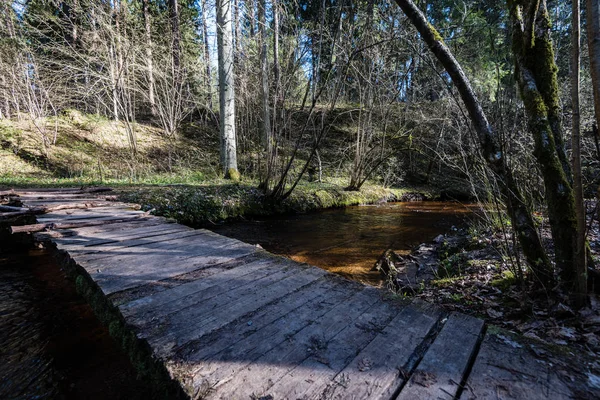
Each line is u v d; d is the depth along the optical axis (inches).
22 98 493.0
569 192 99.7
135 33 490.6
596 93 82.9
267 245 259.3
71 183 378.0
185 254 131.6
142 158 514.3
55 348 118.0
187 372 58.7
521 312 101.7
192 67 603.8
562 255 101.0
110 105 589.0
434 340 68.8
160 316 79.4
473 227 251.6
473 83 378.6
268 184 391.9
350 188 514.0
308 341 68.9
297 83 404.5
